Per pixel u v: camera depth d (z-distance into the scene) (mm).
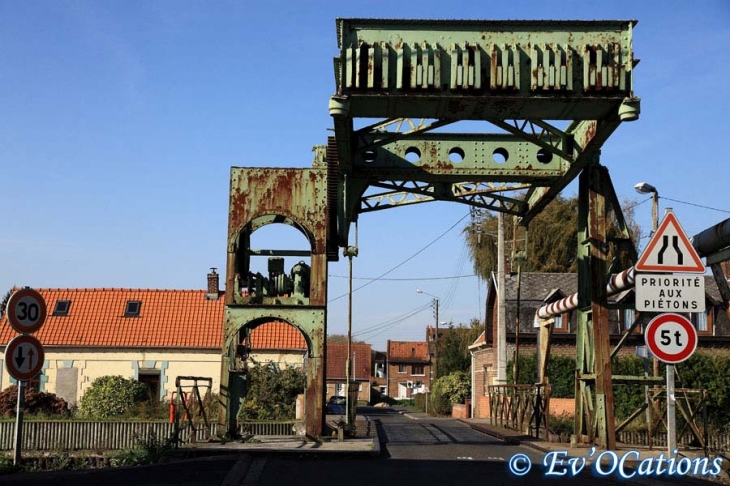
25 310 12906
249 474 12555
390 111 15789
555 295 40656
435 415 51375
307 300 18344
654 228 21594
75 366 34344
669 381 10172
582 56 15117
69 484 11062
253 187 18500
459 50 15055
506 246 49812
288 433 22297
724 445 19922
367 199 21719
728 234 12859
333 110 15016
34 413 27750
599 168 18047
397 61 15023
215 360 34531
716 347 40062
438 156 19125
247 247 18984
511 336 41625
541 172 19031
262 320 18984
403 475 12602
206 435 18219
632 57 15078
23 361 12969
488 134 19234
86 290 37906
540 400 21469
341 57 15078
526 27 15234
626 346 39094
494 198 21750
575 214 49781
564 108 15508
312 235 18406
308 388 18156
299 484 11383
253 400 26969
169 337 34938
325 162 20375
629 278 16812
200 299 37594
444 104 15398
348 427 20500
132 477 11602
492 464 14547
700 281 10500
